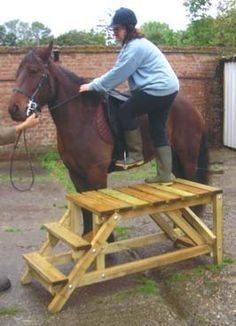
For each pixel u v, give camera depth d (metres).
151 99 4.54
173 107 5.42
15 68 10.94
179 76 12.20
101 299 4.13
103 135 4.77
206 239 4.73
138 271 4.43
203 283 4.38
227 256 5.01
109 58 11.52
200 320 3.74
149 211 4.32
